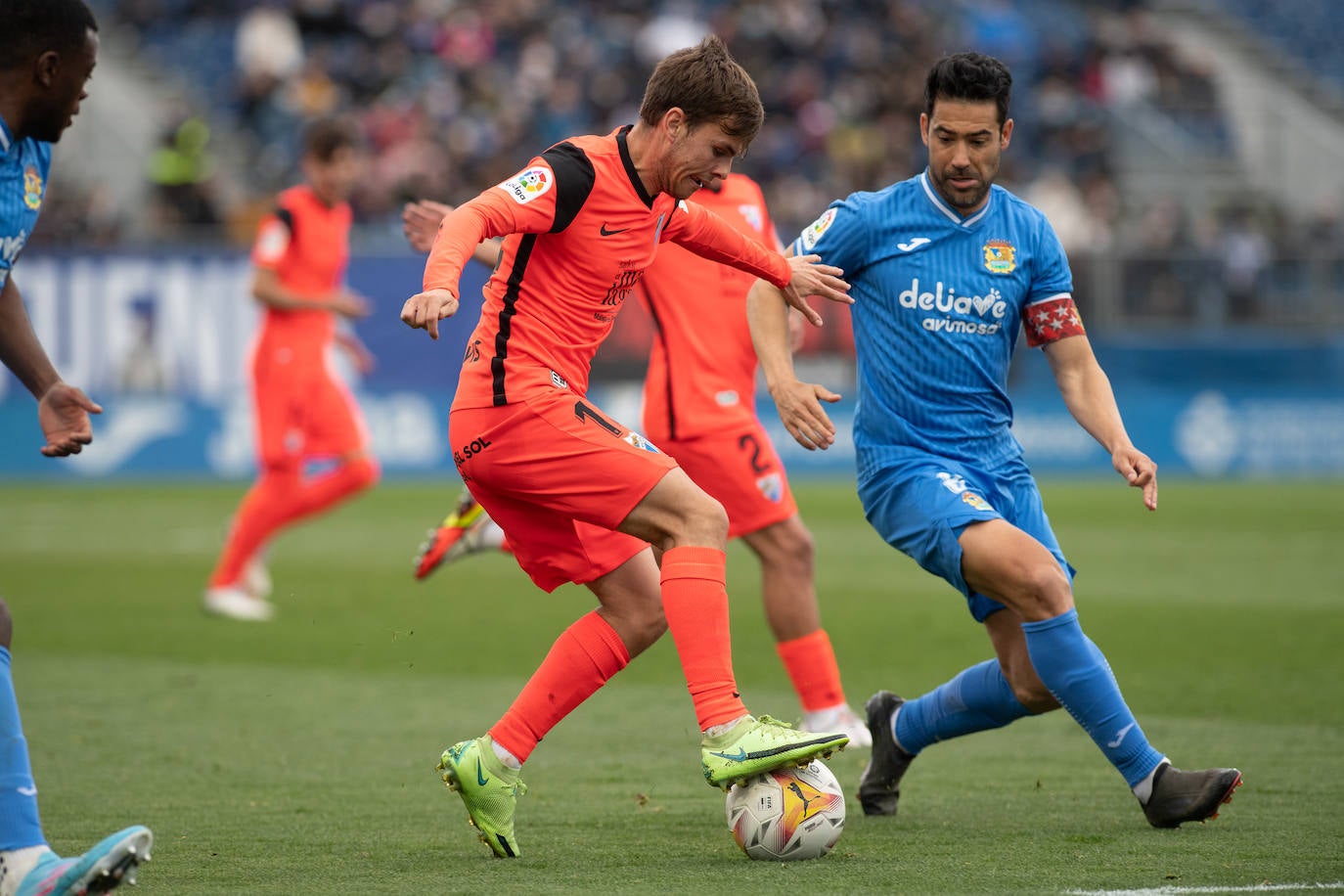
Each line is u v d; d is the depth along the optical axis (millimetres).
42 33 12461
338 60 91188
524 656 29438
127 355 68812
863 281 17094
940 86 16266
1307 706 23469
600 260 14805
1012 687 16516
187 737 21484
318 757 20062
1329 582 39969
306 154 35500
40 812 16656
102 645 30375
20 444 69375
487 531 22922
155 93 90000
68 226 73312
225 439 70375
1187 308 78062
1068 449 77062
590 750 20688
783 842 14203
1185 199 97812
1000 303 16719
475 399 14898
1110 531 52750
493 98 88312
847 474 75250
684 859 14406
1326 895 12594
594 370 69750
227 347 70000
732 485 21203
